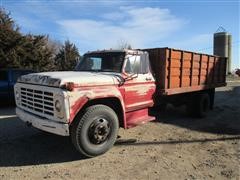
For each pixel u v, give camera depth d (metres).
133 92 6.96
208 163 5.78
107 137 6.12
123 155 6.15
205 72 10.70
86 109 5.79
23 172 5.23
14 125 8.62
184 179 5.02
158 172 5.29
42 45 27.45
